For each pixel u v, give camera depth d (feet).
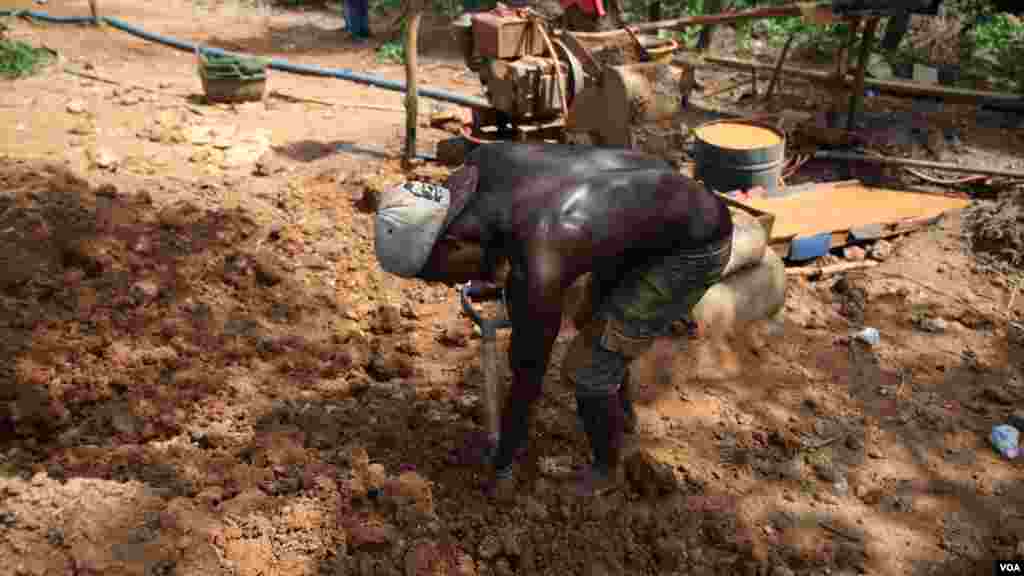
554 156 10.50
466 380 14.83
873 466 13.55
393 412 13.84
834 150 24.23
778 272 17.04
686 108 28.94
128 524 11.05
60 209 18.45
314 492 11.94
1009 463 13.69
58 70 30.30
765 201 20.71
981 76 32.58
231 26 44.19
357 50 39.93
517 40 21.58
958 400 15.06
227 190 20.95
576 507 12.13
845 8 23.62
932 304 17.60
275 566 10.96
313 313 16.74
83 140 23.32
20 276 16.16
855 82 25.11
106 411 13.41
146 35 37.37
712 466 13.30
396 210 9.87
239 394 14.03
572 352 11.22
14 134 23.34
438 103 29.58
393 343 15.84
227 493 11.90
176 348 15.02
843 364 15.89
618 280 11.04
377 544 11.18
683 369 15.21
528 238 9.62
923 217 20.27
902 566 11.81
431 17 45.37
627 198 9.95
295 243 18.85
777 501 12.77
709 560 11.72
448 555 11.27
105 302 15.97
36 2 44.14
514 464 12.28
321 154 24.11
